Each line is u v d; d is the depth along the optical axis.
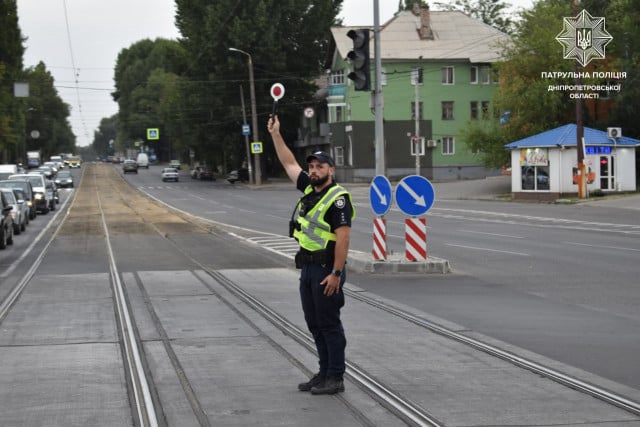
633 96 79.44
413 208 26.56
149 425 9.98
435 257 30.05
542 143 70.62
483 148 86.12
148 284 24.19
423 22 118.75
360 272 26.59
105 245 38.84
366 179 116.31
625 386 11.72
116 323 17.58
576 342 15.08
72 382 12.30
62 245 39.44
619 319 17.61
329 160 11.32
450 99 117.56
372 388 11.68
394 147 116.62
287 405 10.86
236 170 134.88
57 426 10.05
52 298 21.55
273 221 57.22
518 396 11.22
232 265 29.55
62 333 16.44
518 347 14.61
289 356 13.98
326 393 11.34
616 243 36.03
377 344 15.00
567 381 11.98
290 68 123.94
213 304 20.19
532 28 83.69
